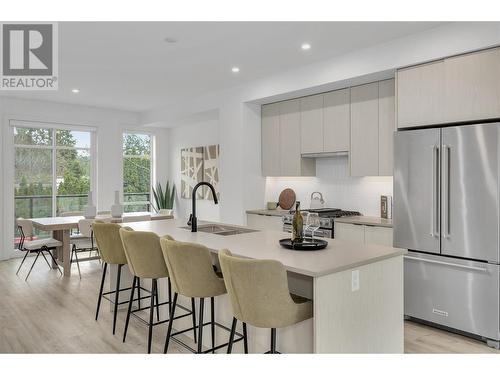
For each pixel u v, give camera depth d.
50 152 7.10
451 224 3.43
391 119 4.31
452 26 3.46
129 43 3.99
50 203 7.11
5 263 6.28
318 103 5.10
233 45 4.06
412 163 3.72
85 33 3.71
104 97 6.55
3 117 6.49
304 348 2.35
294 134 5.43
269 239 3.13
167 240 2.67
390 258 2.60
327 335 2.20
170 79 5.39
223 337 3.01
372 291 2.47
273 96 5.28
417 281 3.70
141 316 3.92
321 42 3.98
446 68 3.52
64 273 5.52
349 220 4.51
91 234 5.47
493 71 3.22
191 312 3.21
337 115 4.88
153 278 3.04
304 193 5.82
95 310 4.09
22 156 6.80
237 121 5.78
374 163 4.48
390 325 2.60
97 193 7.50
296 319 2.16
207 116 7.10
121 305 4.07
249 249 2.71
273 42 3.98
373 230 4.26
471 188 3.29
